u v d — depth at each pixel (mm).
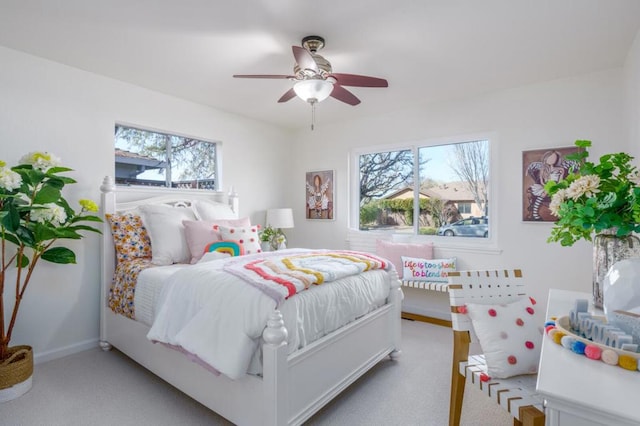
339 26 2115
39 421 1876
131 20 2062
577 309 1213
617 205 1343
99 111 2887
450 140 3639
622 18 2020
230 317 1633
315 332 1848
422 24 2094
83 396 2131
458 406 1671
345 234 4395
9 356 2205
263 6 1909
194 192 3633
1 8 1934
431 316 3729
